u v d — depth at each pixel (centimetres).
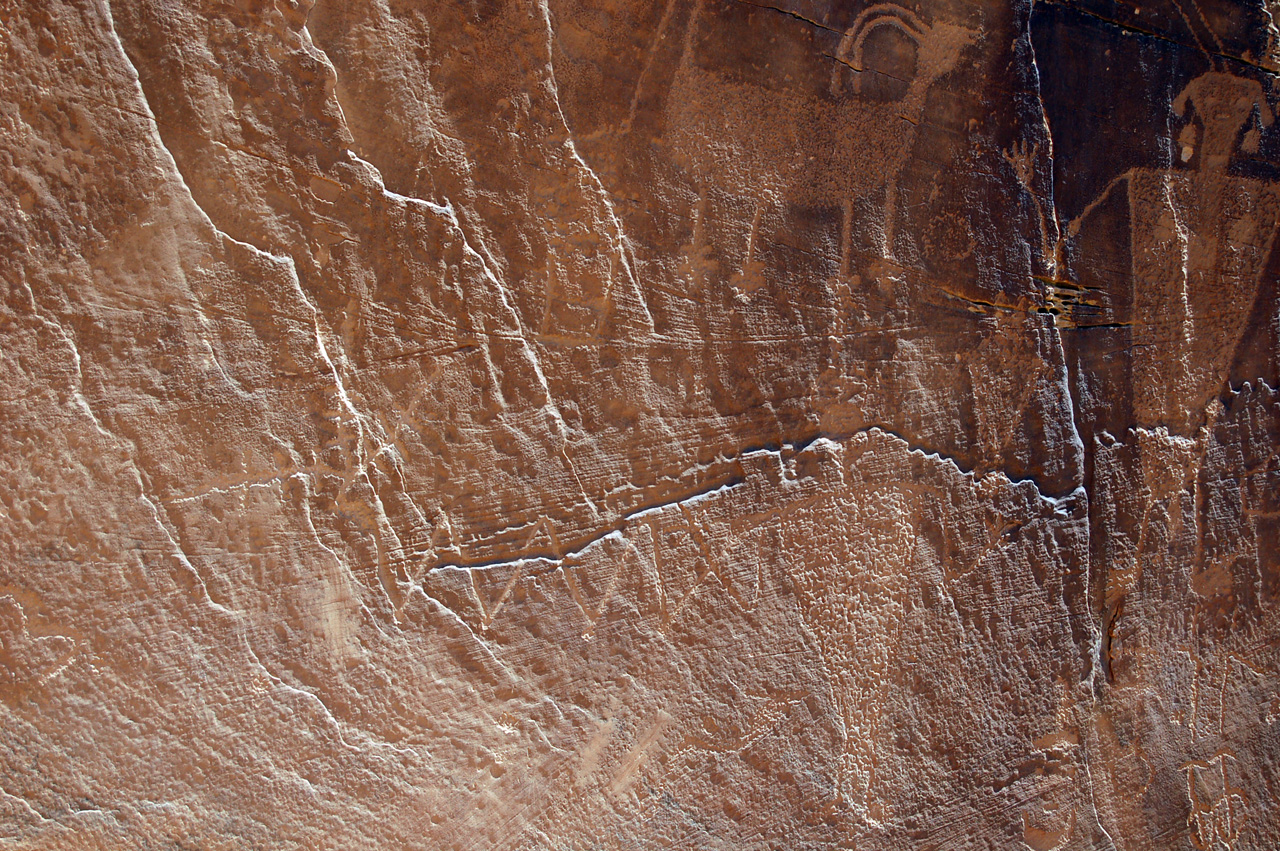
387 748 125
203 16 111
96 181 107
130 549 111
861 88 148
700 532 143
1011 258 162
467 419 128
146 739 112
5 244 103
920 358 157
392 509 125
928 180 154
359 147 120
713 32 137
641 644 140
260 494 117
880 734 158
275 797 119
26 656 106
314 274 119
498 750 132
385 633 125
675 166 138
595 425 136
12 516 105
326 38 117
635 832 141
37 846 108
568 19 129
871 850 158
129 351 110
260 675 118
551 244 132
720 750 146
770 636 149
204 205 113
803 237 147
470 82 125
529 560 133
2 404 104
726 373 144
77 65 105
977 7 153
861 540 155
